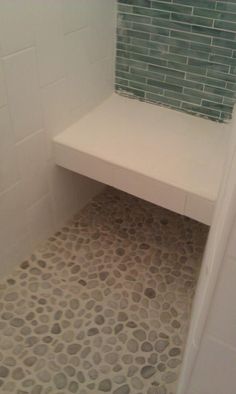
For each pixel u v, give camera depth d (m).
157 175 1.24
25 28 1.08
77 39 1.30
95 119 1.50
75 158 1.38
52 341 1.26
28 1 1.06
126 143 1.37
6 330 1.29
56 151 1.41
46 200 1.51
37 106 1.25
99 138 1.40
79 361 1.21
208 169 1.25
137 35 1.46
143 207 1.79
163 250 1.58
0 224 1.33
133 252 1.57
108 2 1.38
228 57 1.32
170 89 1.52
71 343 1.26
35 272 1.48
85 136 1.41
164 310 1.36
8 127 1.18
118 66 1.58
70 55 1.30
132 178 1.29
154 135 1.41
